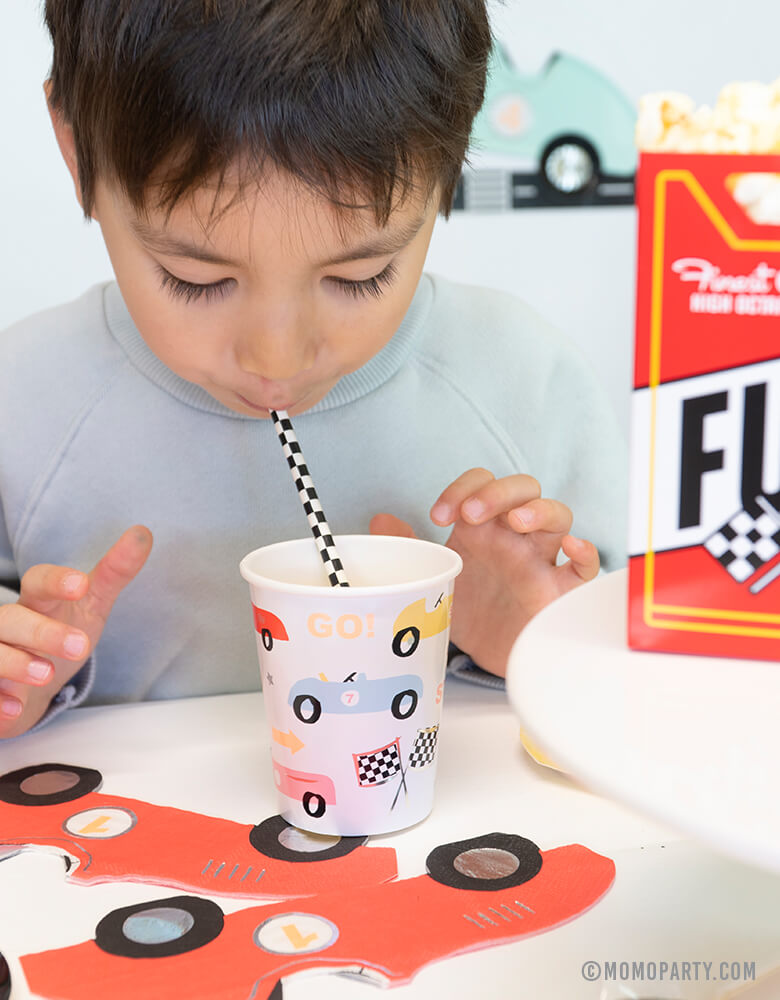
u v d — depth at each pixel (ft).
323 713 1.69
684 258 1.34
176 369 2.02
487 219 6.05
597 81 6.00
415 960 1.50
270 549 1.83
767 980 1.46
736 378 1.36
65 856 1.70
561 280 6.26
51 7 1.92
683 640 1.39
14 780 1.90
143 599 2.56
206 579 2.57
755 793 1.16
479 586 2.29
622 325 6.42
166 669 2.61
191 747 2.02
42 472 2.55
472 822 1.77
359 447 2.60
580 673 1.36
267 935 1.54
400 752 1.72
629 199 6.23
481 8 1.94
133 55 1.69
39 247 5.45
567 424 2.84
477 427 2.69
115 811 1.81
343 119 1.70
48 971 1.48
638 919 1.58
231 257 1.76
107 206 1.87
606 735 1.24
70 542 2.57
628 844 1.72
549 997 1.46
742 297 1.34
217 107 1.66
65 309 2.67
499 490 2.17
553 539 2.25
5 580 2.62
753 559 1.37
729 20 6.15
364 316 1.92
